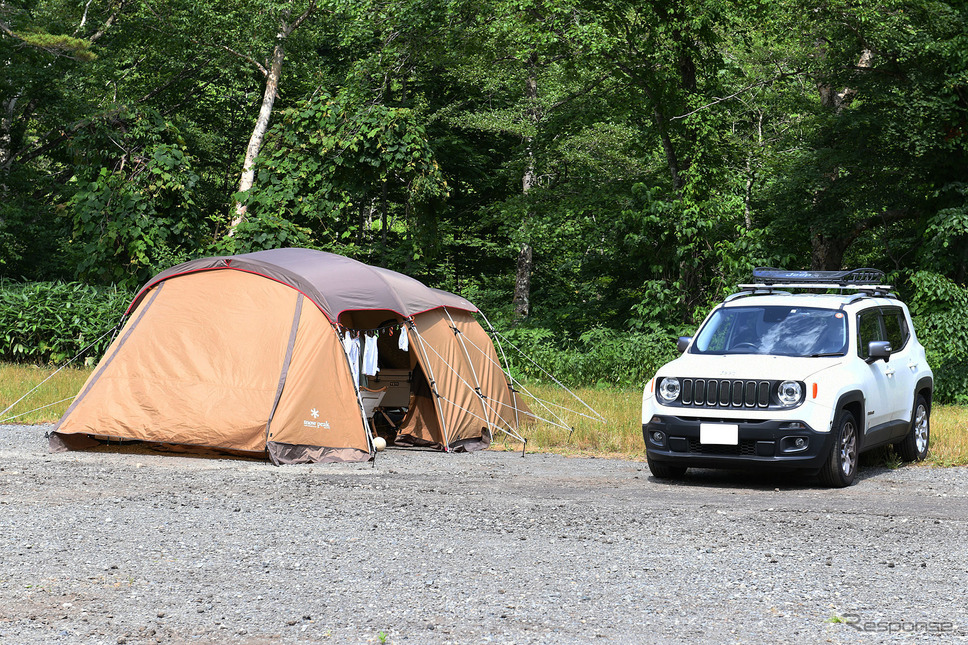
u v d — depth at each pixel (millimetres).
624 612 4668
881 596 4945
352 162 20906
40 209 29828
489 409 12305
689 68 22984
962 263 20781
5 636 4273
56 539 6188
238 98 32594
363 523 6758
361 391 11406
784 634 4332
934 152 20922
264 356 10438
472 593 4992
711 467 8664
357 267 11648
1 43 25906
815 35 20797
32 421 12633
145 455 10242
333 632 4359
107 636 4289
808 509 7355
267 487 8266
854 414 9016
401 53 24188
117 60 29984
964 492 8297
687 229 20766
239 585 5133
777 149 26797
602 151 26672
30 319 18672
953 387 18250
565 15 21406
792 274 10820
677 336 20234
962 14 19906
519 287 28062
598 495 8000
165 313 11070
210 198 31672
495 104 28641
